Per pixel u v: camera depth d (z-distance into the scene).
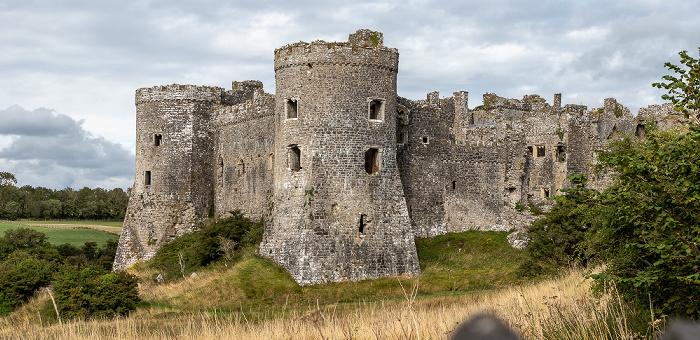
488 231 60.16
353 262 46.62
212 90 63.81
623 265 19.61
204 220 62.47
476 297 34.03
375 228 47.59
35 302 47.44
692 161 16.77
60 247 78.94
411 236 48.94
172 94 62.72
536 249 45.78
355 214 47.19
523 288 33.66
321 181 47.25
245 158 59.38
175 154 62.31
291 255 46.91
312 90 48.00
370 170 49.31
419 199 57.03
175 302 44.47
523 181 61.91
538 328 17.81
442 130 59.84
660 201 16.80
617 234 19.89
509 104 71.88
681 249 16.16
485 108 71.56
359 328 20.98
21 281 49.47
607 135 60.59
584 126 60.56
